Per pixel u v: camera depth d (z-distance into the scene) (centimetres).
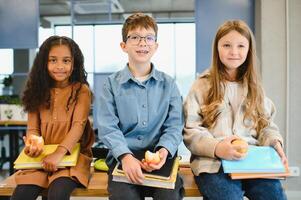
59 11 580
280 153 132
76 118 142
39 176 128
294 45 298
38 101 147
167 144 129
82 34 439
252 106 144
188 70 427
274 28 300
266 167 122
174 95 144
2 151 386
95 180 144
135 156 130
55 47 147
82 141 150
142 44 137
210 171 128
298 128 298
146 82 141
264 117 145
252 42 147
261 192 122
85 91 151
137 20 139
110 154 137
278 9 299
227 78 152
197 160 136
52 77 149
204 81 151
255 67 149
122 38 145
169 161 128
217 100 143
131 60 141
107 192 130
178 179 129
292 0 296
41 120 146
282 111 300
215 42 150
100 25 433
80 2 468
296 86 298
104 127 134
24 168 130
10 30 361
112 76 147
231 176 120
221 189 121
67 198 120
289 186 297
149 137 139
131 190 120
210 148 129
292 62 298
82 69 156
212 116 141
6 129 325
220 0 333
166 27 448
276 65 300
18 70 425
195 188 133
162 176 117
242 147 124
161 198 115
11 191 133
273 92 300
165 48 442
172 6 577
